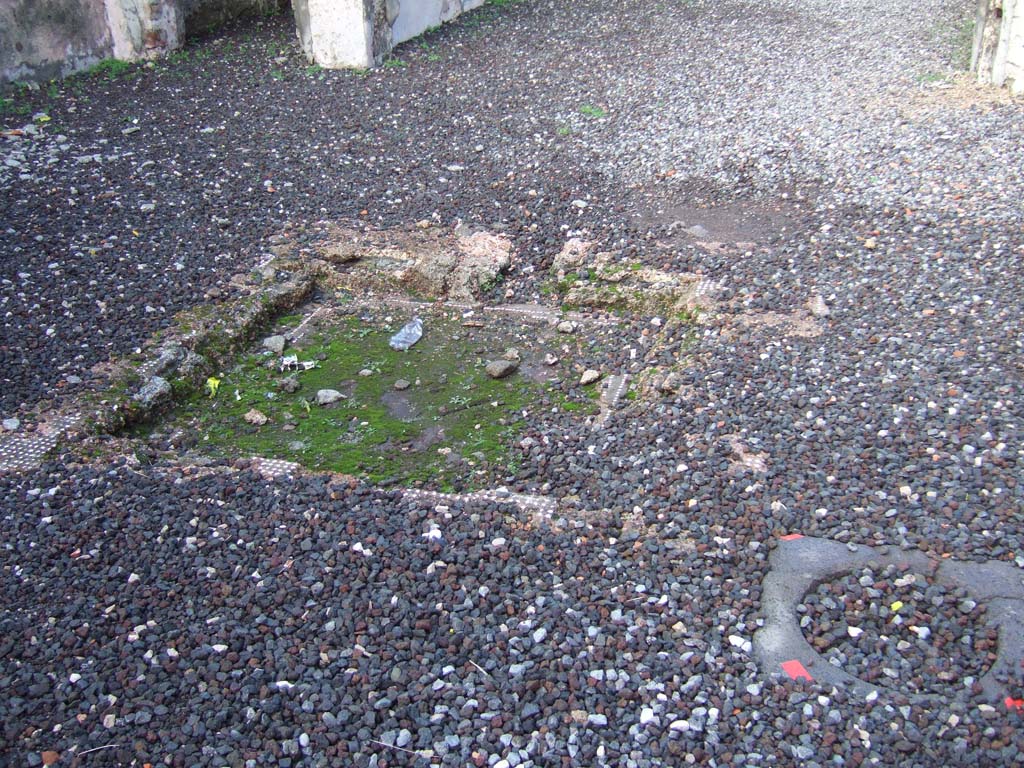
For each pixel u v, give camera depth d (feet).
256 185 22.50
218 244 19.43
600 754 8.70
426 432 14.39
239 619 10.20
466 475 13.17
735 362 15.23
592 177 23.30
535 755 8.68
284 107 28.45
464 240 19.62
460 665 9.65
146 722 8.98
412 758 8.66
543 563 11.04
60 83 30.32
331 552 11.16
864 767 8.55
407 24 35.73
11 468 12.75
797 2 43.91
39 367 14.99
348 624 10.11
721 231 20.22
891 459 12.69
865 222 20.33
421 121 27.35
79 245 19.11
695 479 12.45
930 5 42.27
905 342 15.58
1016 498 11.87
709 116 27.71
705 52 35.22
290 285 18.13
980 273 17.83
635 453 13.26
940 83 30.14
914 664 9.71
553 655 9.77
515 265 19.24
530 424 14.46
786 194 22.11
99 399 14.25
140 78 31.14
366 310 18.17
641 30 38.70
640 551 11.27
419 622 10.08
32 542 11.36
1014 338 15.56
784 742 8.80
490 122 27.27
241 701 9.20
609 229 20.31
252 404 15.25
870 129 26.14
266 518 11.85
